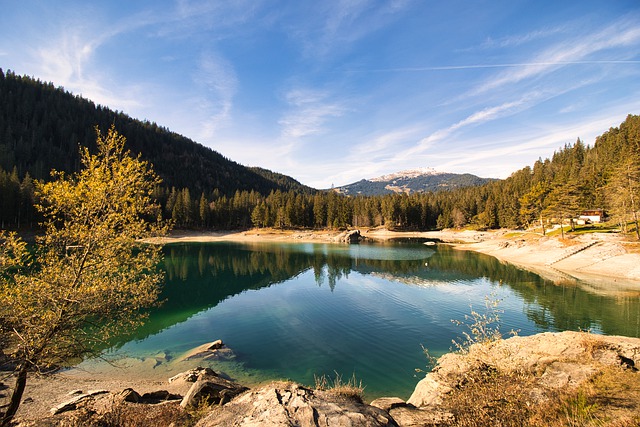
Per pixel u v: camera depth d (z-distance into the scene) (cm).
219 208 13800
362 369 1795
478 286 3738
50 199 1011
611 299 3014
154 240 1199
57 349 993
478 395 814
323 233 12444
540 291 3384
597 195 8056
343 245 9431
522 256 5775
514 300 3059
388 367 1816
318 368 1811
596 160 10644
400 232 13688
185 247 9000
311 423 550
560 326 2353
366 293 3522
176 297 3500
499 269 4825
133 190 1116
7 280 955
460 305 2980
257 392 688
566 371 1023
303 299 3331
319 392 710
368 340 2206
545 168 14312
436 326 2452
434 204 15975
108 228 1066
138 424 892
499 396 784
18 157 12588
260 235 12294
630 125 11262
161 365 1861
